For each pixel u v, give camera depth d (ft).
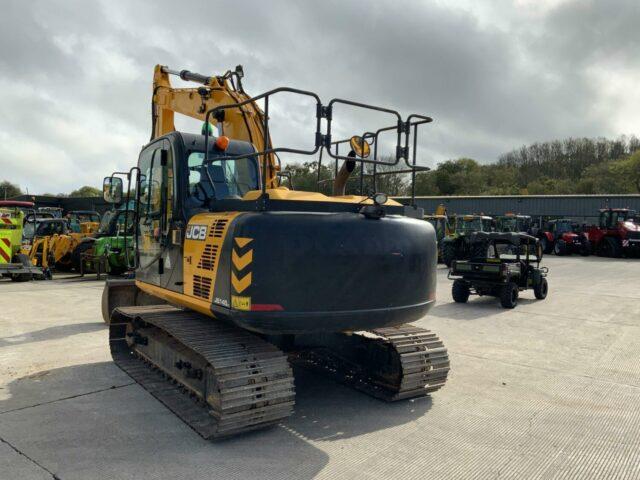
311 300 12.16
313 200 12.91
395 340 15.71
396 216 14.11
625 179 181.37
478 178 217.97
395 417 14.60
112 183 19.07
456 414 14.92
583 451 12.59
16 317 27.76
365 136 15.14
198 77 26.18
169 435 13.05
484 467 11.69
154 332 17.53
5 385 16.76
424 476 11.23
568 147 253.65
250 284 11.89
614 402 16.10
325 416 14.60
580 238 89.15
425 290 13.97
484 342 24.04
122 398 15.64
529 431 13.78
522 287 37.04
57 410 14.64
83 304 32.04
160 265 16.11
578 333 26.09
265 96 12.35
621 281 49.70
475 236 38.96
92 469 11.23
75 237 51.96
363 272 12.62
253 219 12.11
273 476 11.09
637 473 11.49
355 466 11.62
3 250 44.16
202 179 15.58
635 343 23.93
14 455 11.85
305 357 18.90
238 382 12.15
